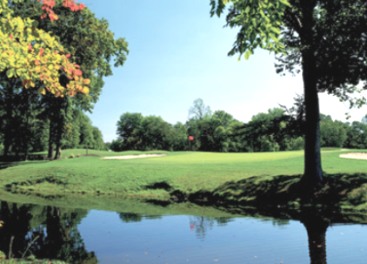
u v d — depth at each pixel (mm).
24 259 8961
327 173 20688
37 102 49500
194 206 18984
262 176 21938
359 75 17266
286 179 20438
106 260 9617
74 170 30328
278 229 12805
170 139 128500
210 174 24469
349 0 16406
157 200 21641
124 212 17500
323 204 17031
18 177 31266
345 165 24562
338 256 9336
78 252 10453
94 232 13148
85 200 22219
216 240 11469
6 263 8367
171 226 13906
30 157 62656
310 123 19203
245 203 19094
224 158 38438
